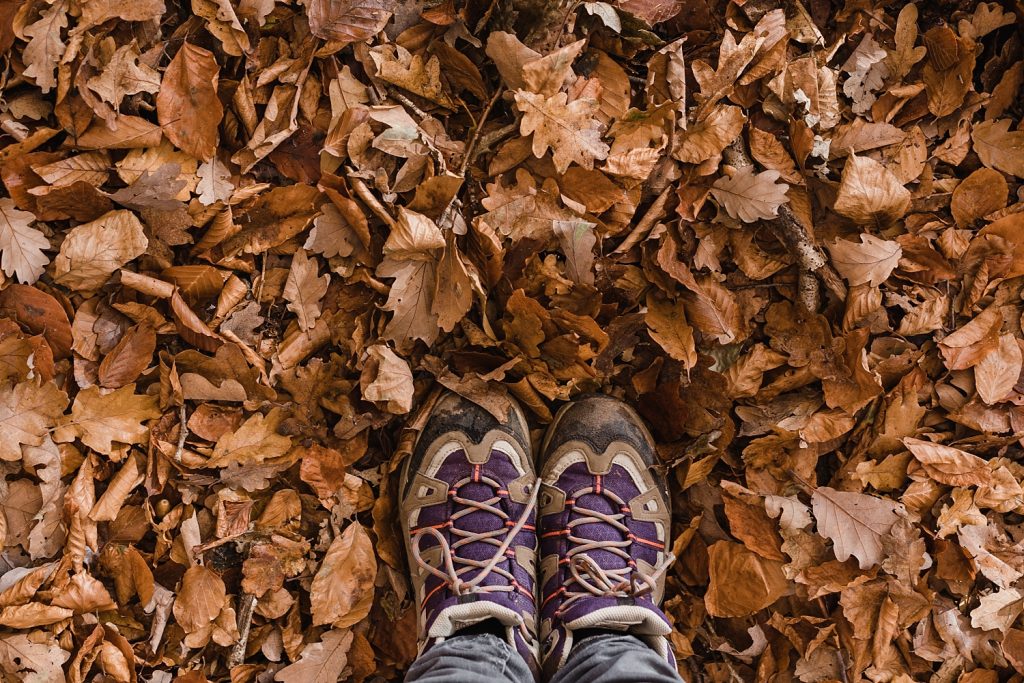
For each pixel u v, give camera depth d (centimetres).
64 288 96
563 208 101
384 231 102
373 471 105
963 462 105
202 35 97
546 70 97
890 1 107
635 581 103
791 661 106
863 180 103
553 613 104
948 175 110
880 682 105
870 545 103
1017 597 108
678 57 103
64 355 96
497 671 87
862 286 104
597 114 104
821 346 105
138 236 94
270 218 99
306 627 102
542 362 102
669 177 104
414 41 100
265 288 101
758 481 106
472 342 102
